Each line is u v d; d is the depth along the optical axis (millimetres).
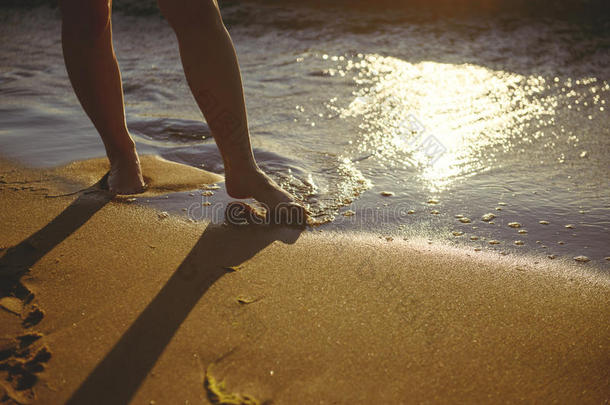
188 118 2660
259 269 1415
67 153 2180
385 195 1882
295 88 3148
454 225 1681
